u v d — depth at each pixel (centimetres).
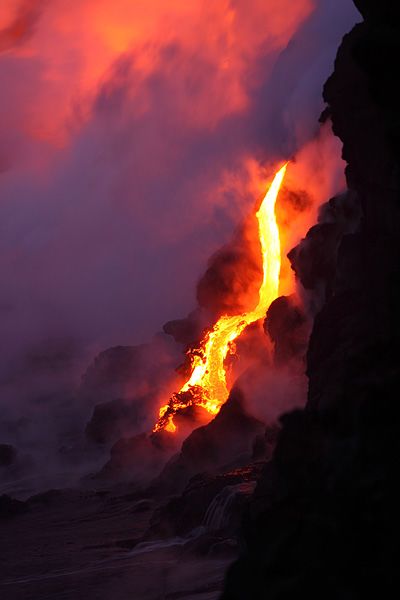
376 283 593
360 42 475
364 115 645
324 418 459
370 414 418
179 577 1006
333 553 382
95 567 1181
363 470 402
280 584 379
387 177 604
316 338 773
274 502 487
